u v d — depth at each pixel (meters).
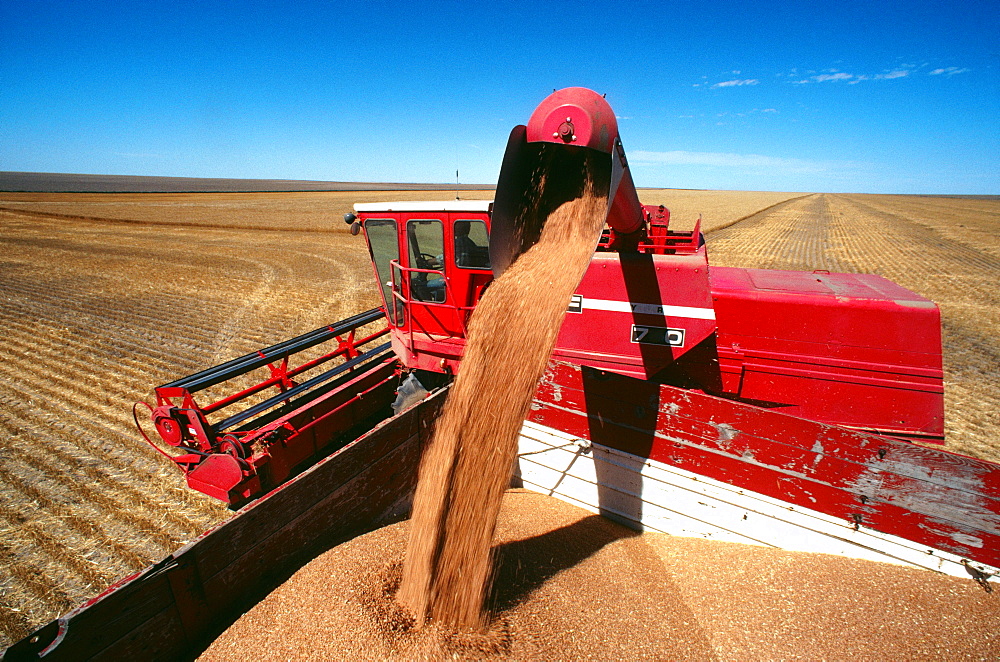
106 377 8.70
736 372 5.23
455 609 3.11
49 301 14.19
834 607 3.61
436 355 5.82
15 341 10.63
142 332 11.40
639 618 3.45
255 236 31.00
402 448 4.64
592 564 4.04
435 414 5.10
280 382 6.11
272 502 3.24
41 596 4.11
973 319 13.19
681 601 3.76
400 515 4.84
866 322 4.78
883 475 3.87
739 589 3.85
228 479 4.77
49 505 5.24
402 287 5.88
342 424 5.82
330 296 15.45
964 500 3.67
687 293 4.76
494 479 3.52
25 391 8.02
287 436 5.05
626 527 5.07
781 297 4.95
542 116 3.85
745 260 22.50
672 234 6.15
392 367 6.54
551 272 4.05
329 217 42.84
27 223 35.72
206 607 2.93
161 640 2.68
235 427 6.96
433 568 3.13
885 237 32.94
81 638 2.23
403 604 3.22
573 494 5.30
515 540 4.20
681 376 5.40
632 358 5.07
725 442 4.35
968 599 3.65
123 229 33.59
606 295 5.02
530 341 3.79
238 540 3.05
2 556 4.54
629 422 4.74
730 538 4.59
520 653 2.94
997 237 33.56
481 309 4.24
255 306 14.05
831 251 25.73
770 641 3.35
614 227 5.01
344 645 2.83
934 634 3.37
